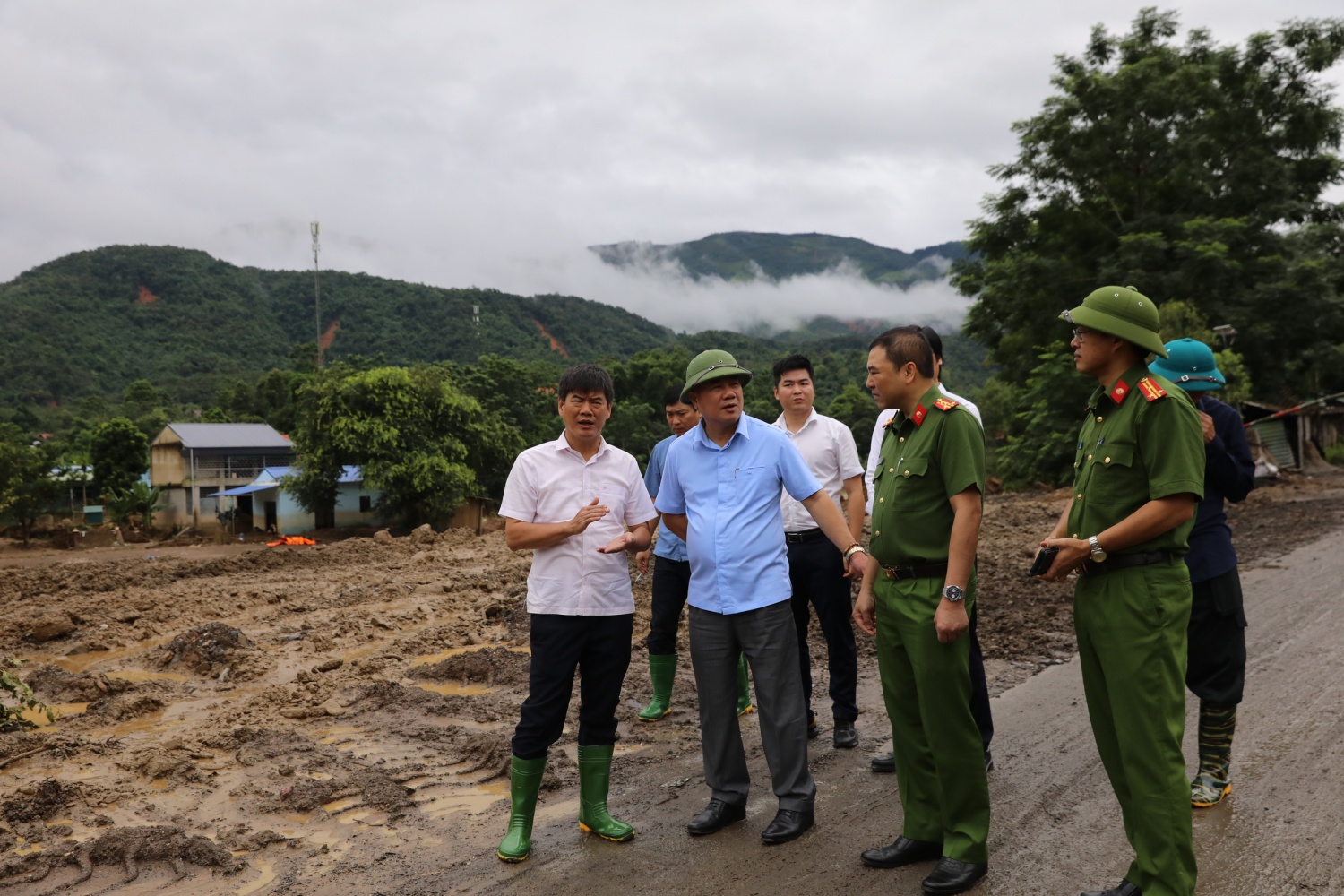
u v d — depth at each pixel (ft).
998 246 119.55
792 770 12.67
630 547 12.76
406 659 24.35
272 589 37.09
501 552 49.21
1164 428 9.95
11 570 46.96
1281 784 13.87
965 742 11.18
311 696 20.30
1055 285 105.29
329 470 120.06
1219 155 107.96
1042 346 108.47
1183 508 9.87
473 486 121.60
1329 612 25.25
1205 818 12.81
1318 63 105.60
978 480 11.04
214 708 20.18
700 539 12.90
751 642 12.72
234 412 236.22
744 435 13.07
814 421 16.56
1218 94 105.29
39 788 14.58
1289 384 102.22
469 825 13.34
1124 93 104.42
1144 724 10.00
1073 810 13.33
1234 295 97.19
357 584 38.06
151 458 164.96
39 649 27.14
